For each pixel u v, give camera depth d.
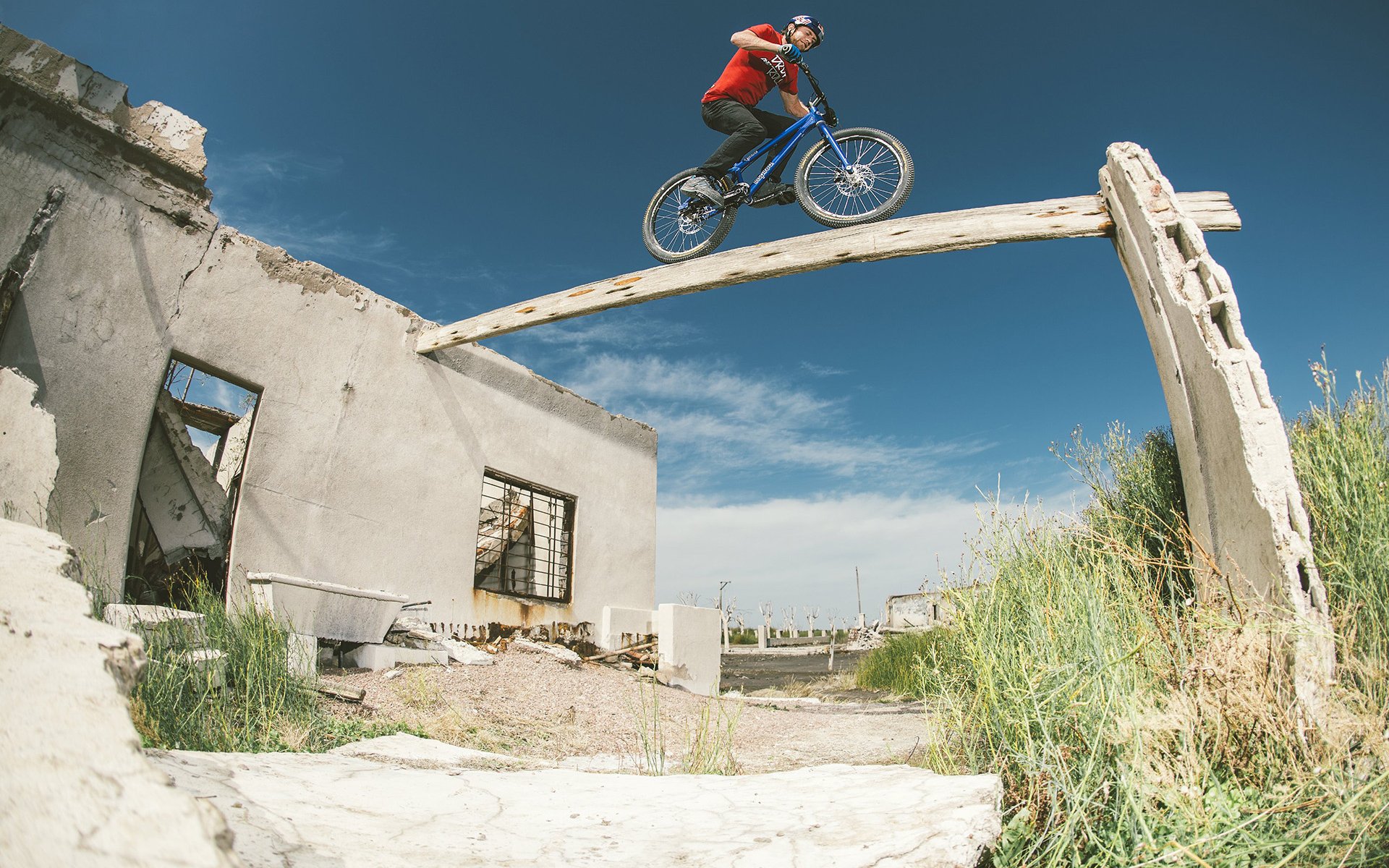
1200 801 2.46
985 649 3.38
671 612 10.10
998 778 2.59
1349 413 3.83
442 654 7.04
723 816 2.33
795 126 6.21
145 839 0.99
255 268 6.85
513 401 9.38
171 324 6.16
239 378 6.63
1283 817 2.36
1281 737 2.60
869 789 2.58
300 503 6.95
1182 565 3.81
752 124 6.18
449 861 1.84
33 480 5.08
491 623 8.58
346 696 5.09
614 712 6.20
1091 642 3.00
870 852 1.97
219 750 3.71
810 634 28.72
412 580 7.84
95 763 1.07
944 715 3.58
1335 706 2.57
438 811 2.24
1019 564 3.80
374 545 7.54
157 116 6.16
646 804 2.48
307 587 6.15
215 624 5.01
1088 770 2.54
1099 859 2.42
